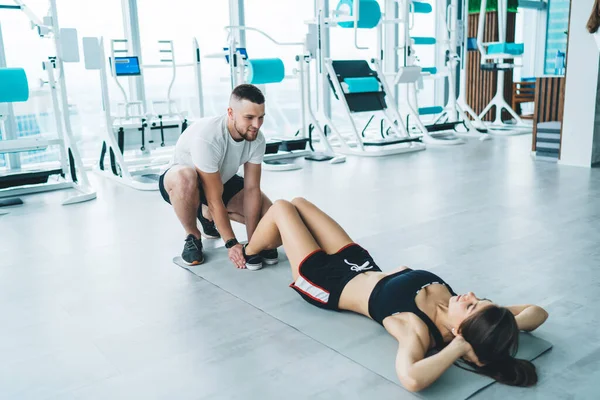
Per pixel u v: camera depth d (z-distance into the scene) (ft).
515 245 8.87
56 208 12.22
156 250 9.14
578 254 8.38
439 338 5.23
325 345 5.78
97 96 19.42
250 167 8.57
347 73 19.01
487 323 4.75
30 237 10.03
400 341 5.10
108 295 7.28
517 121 25.49
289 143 18.08
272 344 5.85
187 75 20.90
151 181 14.97
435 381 5.01
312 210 6.94
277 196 12.87
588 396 4.78
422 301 5.35
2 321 6.55
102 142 15.85
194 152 7.97
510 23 26.32
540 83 16.74
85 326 6.38
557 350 5.56
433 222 10.33
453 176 14.73
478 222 10.25
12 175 13.14
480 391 4.89
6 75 11.96
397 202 11.97
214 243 9.45
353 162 17.46
